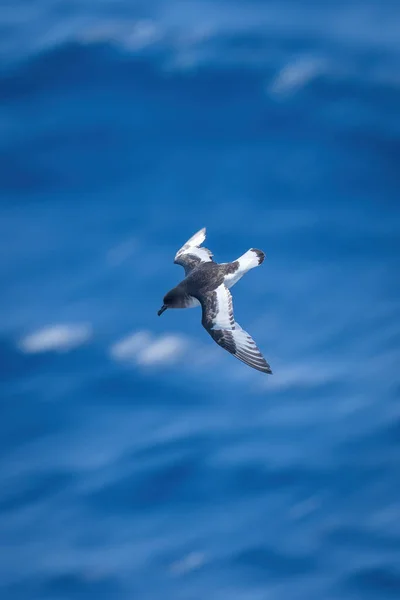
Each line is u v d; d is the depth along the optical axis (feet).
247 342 70.13
